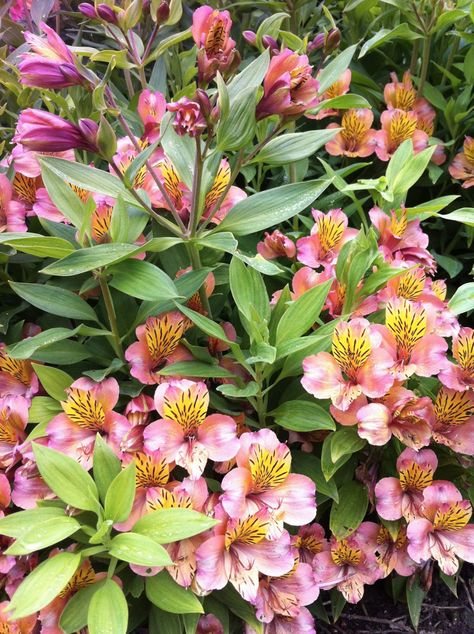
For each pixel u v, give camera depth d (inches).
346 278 16.8
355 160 23.7
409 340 15.6
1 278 18.3
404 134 22.2
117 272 14.9
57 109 21.7
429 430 15.1
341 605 17.6
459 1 22.8
